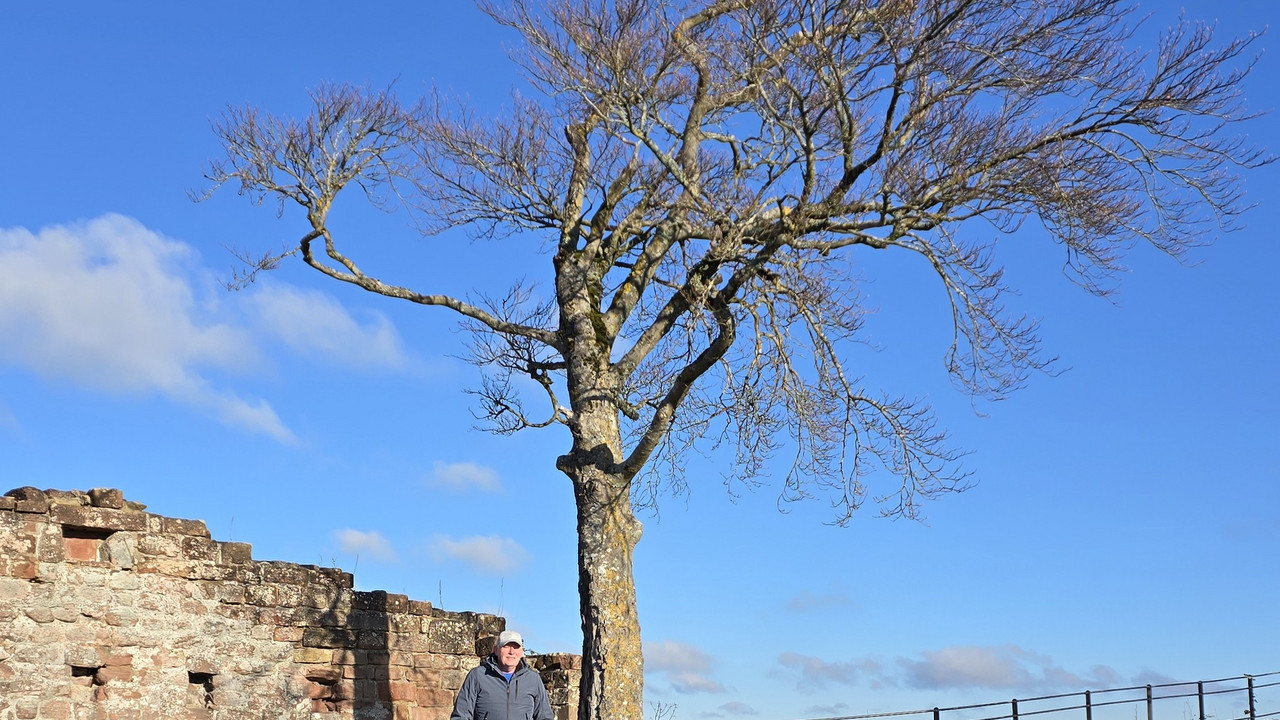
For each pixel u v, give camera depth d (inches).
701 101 598.5
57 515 567.2
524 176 637.9
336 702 655.1
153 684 581.6
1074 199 565.0
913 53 524.4
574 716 729.0
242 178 578.2
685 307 617.3
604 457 593.6
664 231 642.8
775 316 599.8
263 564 638.5
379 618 679.7
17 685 540.4
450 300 618.2
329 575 666.8
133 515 589.9
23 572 552.7
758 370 604.4
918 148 556.1
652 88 572.1
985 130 557.0
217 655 609.6
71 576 567.2
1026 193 564.7
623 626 574.6
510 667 431.8
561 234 640.4
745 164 602.5
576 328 618.8
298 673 639.8
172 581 599.8
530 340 690.8
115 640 573.6
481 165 635.5
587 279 639.1
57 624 557.6
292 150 576.1
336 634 658.8
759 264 571.8
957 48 532.4
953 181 560.4
